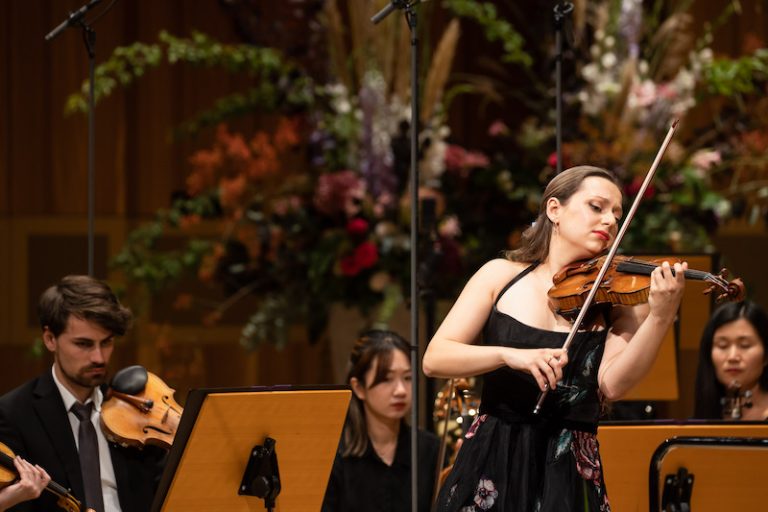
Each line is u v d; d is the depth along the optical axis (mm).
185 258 12422
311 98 12258
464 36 15336
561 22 8258
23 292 15062
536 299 6316
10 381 15062
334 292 11695
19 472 7078
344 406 6984
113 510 7805
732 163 12586
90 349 7723
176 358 15031
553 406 6156
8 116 14930
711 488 7160
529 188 12039
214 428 6676
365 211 11633
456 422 8609
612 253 6008
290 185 12117
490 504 6105
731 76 12391
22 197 15031
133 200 15133
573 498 6016
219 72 15086
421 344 11625
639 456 7098
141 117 15023
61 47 14898
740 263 15547
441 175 12062
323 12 12422
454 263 11523
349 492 8836
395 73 12375
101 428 7883
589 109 12047
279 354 15305
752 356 9414
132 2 14891
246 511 6934
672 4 14156
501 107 15391
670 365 9086
